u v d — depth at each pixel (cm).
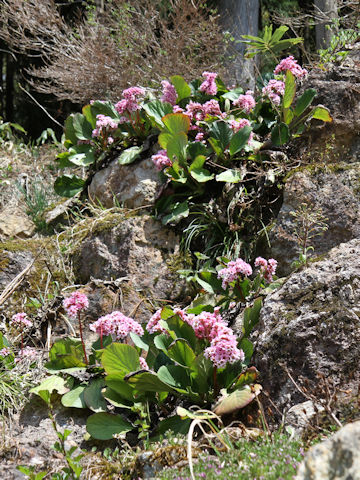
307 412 266
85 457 279
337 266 315
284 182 402
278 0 962
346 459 179
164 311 319
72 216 498
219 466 227
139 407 300
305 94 417
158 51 694
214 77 473
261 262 349
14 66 1216
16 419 324
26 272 424
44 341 388
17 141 751
